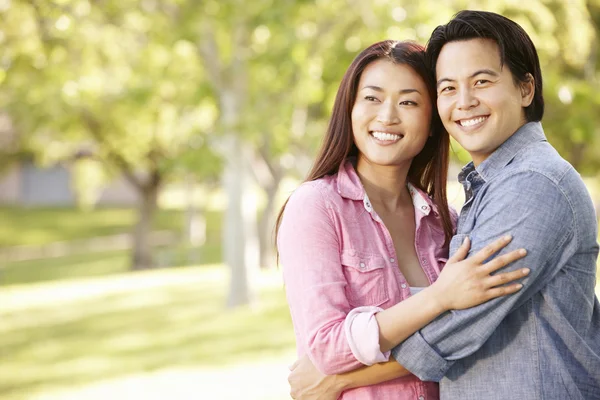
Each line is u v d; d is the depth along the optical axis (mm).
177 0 12227
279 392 8555
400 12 10516
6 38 12320
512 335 2486
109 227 38188
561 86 9719
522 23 9578
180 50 14156
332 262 2656
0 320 16078
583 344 2467
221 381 9367
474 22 2586
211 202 45656
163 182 26734
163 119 18531
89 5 12648
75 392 9445
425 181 3141
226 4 11727
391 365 2543
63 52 13312
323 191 2764
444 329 2428
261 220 21875
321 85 12508
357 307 2656
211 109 15320
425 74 2801
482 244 2465
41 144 23672
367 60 2840
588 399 2477
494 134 2578
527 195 2441
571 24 10859
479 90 2572
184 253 29359
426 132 2857
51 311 16875
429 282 2867
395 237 2920
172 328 13711
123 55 14312
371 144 2830
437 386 2729
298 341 2734
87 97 14578
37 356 12203
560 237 2430
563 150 13336
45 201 45438
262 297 15953
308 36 12656
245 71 13406
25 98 16672
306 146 14492
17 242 34406
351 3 12062
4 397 9367
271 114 12695
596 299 2611
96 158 25312
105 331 14062
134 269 26547
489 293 2373
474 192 2658
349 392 2662
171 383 9539
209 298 16781
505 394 2471
